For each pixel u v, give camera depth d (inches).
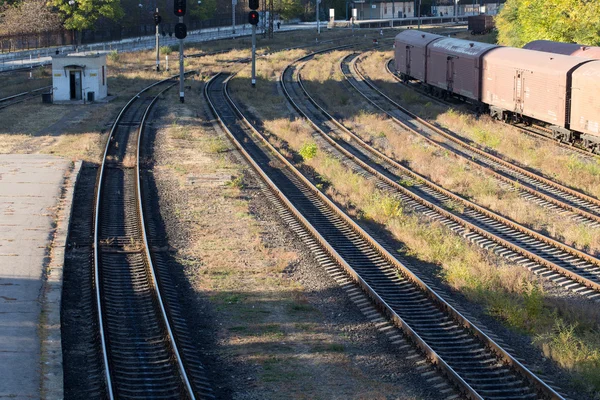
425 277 855.1
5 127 1959.9
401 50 2869.1
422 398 582.2
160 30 5871.1
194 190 1295.5
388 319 738.8
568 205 1155.9
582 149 1585.9
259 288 837.2
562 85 1578.5
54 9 4980.3
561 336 677.9
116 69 3486.7
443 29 6038.4
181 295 809.5
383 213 1123.9
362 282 815.1
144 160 1545.3
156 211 1153.4
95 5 4653.1
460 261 912.9
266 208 1193.4
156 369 628.7
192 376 601.6
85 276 853.8
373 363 650.2
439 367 624.4
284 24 7303.2
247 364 645.3
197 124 2071.9
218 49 4530.0
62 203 1180.5
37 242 971.3
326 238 1008.9
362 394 590.2
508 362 630.5
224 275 879.1
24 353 637.9
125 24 5536.4
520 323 728.3
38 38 4722.0
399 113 2206.0
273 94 2719.0
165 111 2284.7
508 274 853.8
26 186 1291.8
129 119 2096.5
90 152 1616.6
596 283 826.8
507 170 1429.6
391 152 1628.9
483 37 4790.8
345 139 1817.2
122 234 1028.5
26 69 3506.4
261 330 719.7
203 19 6279.5
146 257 911.0
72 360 644.1
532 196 1237.1
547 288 836.6
